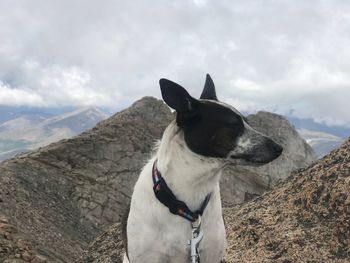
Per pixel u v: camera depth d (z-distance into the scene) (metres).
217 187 0.58
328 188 0.85
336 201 0.82
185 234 0.55
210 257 0.59
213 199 0.57
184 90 0.54
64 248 2.54
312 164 1.15
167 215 0.55
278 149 0.54
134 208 0.58
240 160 0.54
